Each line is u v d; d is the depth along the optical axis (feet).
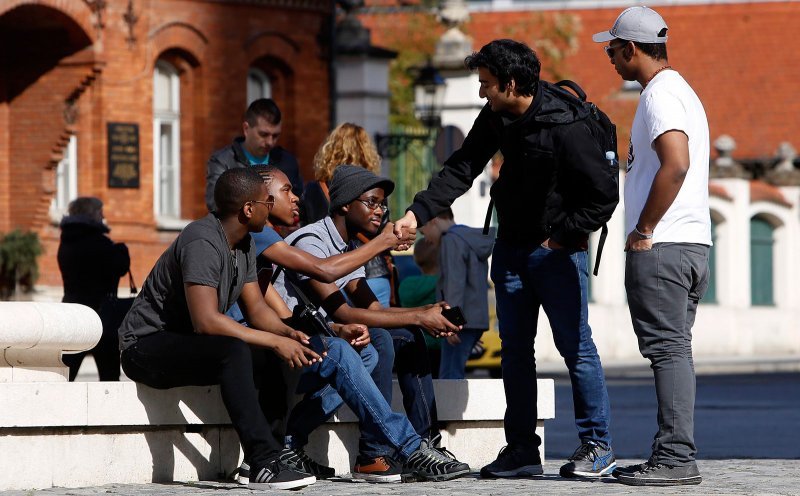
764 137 329.11
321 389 72.90
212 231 68.95
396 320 72.74
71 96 202.18
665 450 68.64
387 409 71.97
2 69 204.23
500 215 73.26
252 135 91.91
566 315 72.28
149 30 206.28
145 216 205.67
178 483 70.95
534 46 316.19
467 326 102.68
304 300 74.59
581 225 70.44
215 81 215.31
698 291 68.69
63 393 67.97
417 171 225.15
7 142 205.36
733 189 283.38
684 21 355.36
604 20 357.00
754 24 351.67
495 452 83.30
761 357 275.80
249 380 68.18
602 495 64.75
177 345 68.28
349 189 75.05
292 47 224.33
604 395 73.61
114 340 102.12
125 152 203.72
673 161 65.67
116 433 70.28
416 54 306.55
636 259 67.56
